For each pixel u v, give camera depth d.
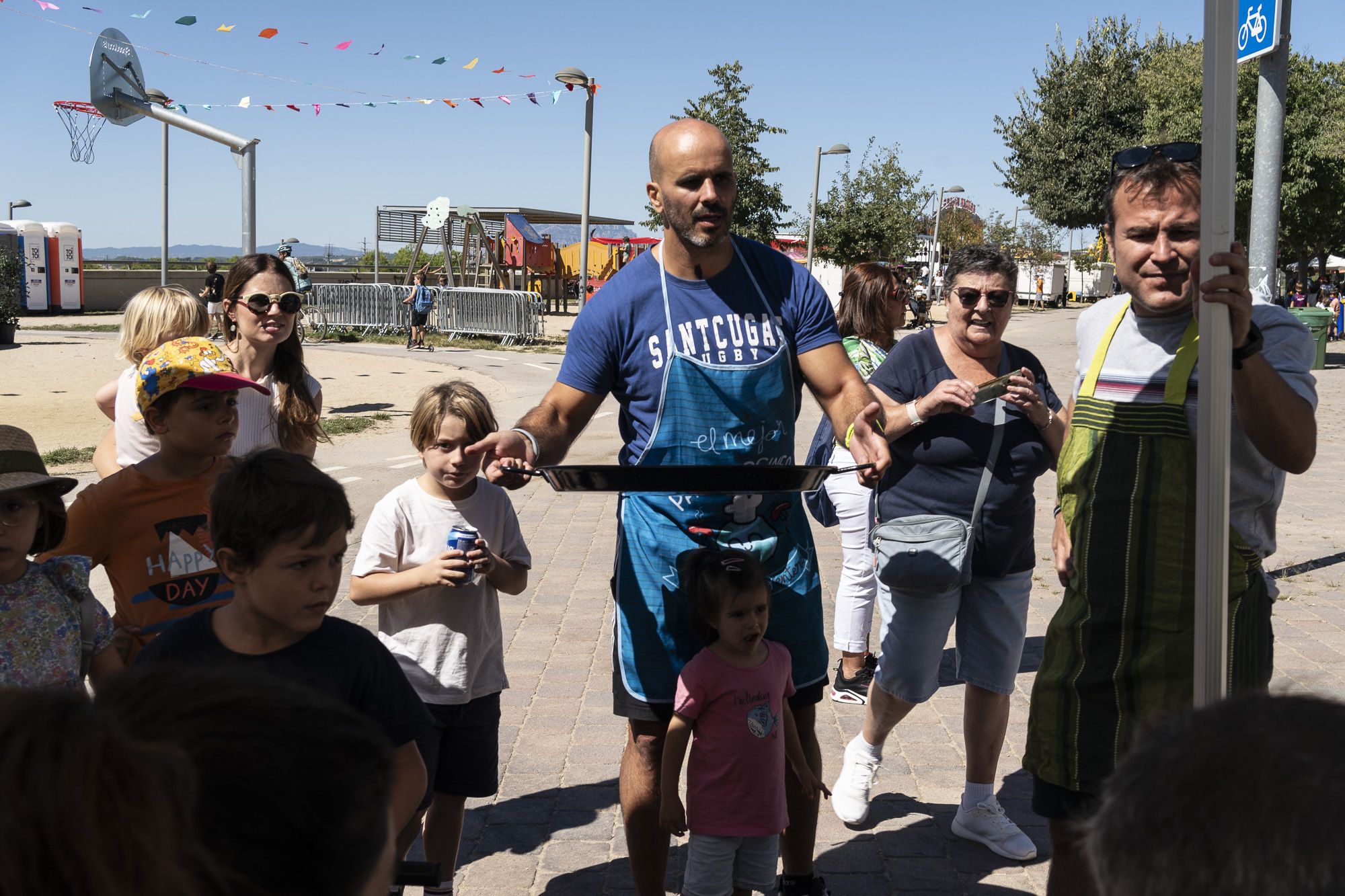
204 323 3.74
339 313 29.62
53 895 0.66
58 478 2.39
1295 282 37.12
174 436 2.86
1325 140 20.38
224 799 0.71
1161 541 2.44
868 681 5.14
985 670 3.69
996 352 3.73
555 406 2.95
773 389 2.95
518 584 3.28
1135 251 2.43
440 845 3.25
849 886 3.53
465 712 3.22
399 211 34.53
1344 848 0.67
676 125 2.80
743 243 3.00
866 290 4.91
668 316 2.90
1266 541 2.43
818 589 3.15
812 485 2.41
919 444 3.61
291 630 2.22
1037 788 2.63
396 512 3.22
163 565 2.85
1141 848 0.75
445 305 28.14
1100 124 32.22
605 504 9.77
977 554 3.61
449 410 3.15
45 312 37.53
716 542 2.96
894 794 4.18
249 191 9.80
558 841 3.82
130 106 10.58
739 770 2.92
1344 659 5.47
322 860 0.74
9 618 2.38
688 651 3.01
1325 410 15.26
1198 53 23.30
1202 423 1.84
